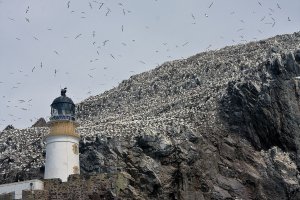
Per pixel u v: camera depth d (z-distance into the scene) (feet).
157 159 282.56
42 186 230.68
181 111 357.20
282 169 308.81
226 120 333.42
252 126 328.49
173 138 297.33
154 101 447.01
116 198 228.84
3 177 315.99
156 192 265.75
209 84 426.51
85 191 228.63
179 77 482.28
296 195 301.43
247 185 295.28
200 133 311.88
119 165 276.00
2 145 369.30
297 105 333.83
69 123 257.75
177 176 274.77
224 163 299.79
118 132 303.48
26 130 391.86
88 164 283.18
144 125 320.50
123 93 508.12
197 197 272.31
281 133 325.01
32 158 332.60
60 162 249.75
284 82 337.93
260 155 319.06
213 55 525.75
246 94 335.47
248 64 439.63
